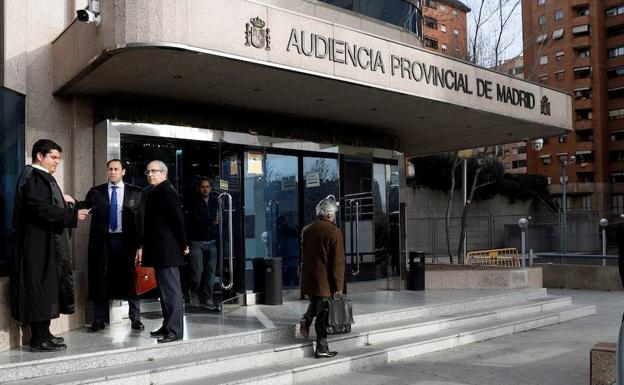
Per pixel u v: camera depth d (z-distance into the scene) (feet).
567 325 33.65
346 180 36.50
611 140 207.00
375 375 22.04
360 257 36.60
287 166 33.94
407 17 41.29
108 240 23.18
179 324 21.04
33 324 19.35
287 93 28.45
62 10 27.32
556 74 211.61
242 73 24.77
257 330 22.85
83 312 24.25
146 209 21.38
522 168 224.74
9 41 25.40
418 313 29.27
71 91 26.40
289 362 21.81
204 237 29.27
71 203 21.52
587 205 206.18
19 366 17.57
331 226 22.40
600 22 207.10
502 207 120.47
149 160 29.55
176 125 29.14
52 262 19.25
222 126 31.58
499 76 35.65
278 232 33.01
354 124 37.47
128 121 27.84
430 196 109.29
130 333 22.40
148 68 23.40
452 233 102.42
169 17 21.12
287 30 24.64
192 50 21.52
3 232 22.74
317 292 22.06
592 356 18.31
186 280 29.09
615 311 38.91
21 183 19.17
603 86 206.90
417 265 37.45
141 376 18.39
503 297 34.55
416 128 39.50
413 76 30.07
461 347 27.25
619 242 17.76
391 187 39.34
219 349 21.53
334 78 26.25
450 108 33.19
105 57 21.74
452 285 38.68
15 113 24.07
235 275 30.32
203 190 29.76
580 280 50.65
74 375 17.99
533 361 24.22
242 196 31.01
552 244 101.91
